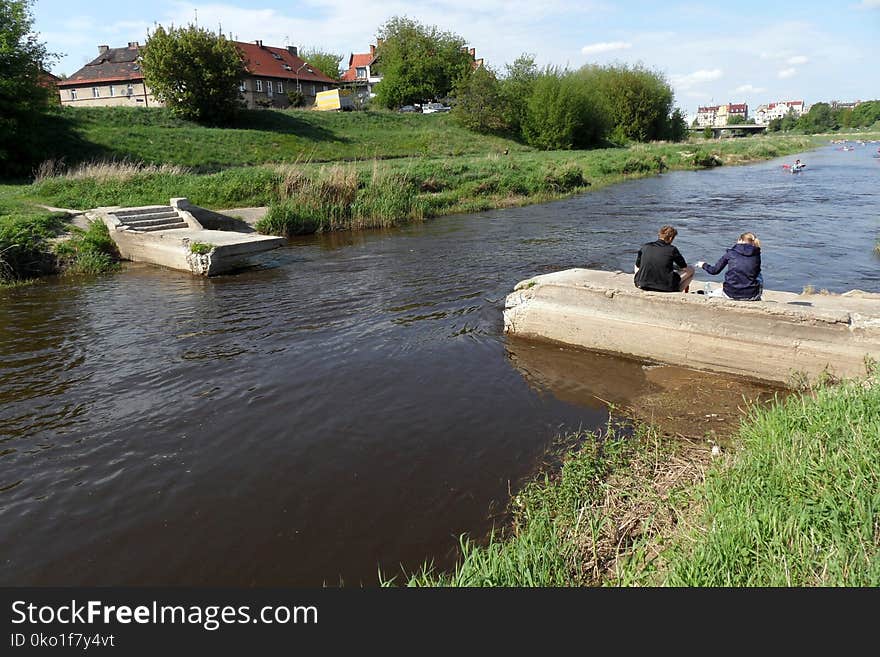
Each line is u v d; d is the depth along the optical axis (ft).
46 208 58.65
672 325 25.96
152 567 14.84
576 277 29.99
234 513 16.90
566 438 20.49
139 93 205.77
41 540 15.98
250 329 33.19
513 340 30.32
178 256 48.78
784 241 53.01
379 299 38.65
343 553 15.11
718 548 12.28
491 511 16.57
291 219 65.98
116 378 26.76
